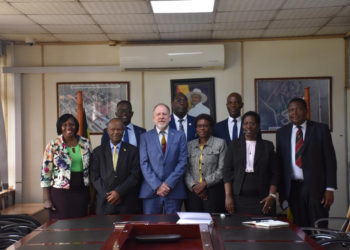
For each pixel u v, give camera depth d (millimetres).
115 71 5871
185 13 4582
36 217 5227
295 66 5824
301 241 2342
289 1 4238
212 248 2088
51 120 5891
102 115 5879
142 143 4043
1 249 2695
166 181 3885
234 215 3150
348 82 5699
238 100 4527
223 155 4094
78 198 3984
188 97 5863
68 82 5875
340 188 5777
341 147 5789
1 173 5508
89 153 4051
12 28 5094
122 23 4945
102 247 2188
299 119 3936
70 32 5340
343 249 2773
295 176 3939
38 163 5887
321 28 5395
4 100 5828
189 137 4629
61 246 2271
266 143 3846
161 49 5660
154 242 2330
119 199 3785
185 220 2885
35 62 5875
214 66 5711
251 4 4316
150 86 5891
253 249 2178
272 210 3758
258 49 5855
